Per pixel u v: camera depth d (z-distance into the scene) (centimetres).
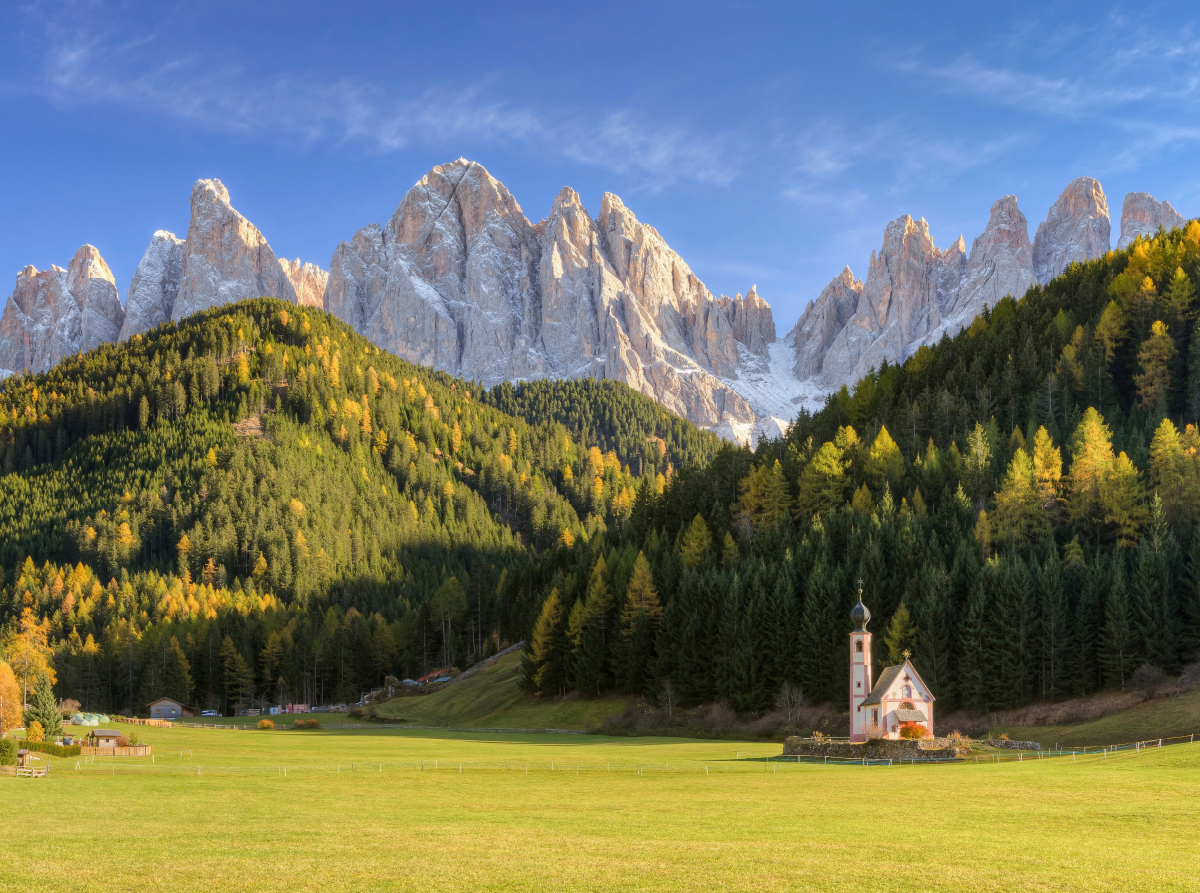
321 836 4497
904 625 11419
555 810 5469
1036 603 11219
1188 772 6162
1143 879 3297
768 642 12462
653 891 3212
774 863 3647
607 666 14688
